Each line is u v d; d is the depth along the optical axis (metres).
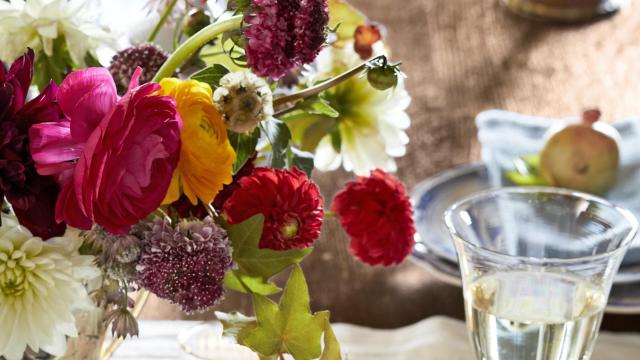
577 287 0.70
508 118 1.17
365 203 0.68
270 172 0.60
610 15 1.62
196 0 0.67
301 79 0.73
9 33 0.62
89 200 0.51
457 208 0.75
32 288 0.56
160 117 0.52
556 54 1.49
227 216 0.60
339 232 1.03
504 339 0.72
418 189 1.07
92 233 0.56
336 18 0.76
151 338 0.84
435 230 0.99
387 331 0.87
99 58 0.65
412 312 0.90
